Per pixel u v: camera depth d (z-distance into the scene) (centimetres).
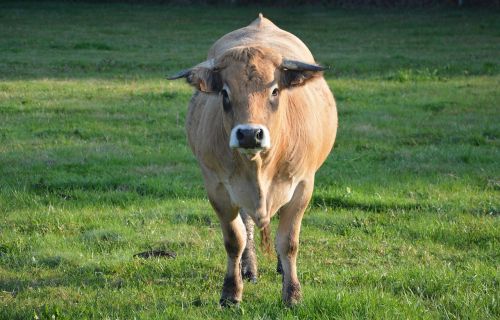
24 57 3291
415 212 1366
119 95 2466
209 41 3909
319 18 4731
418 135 1948
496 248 1188
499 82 2720
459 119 2119
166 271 1111
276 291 1034
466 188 1497
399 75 2825
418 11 4934
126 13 4909
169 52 3534
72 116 2131
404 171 1625
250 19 4709
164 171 1627
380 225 1305
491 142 1875
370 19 4647
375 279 1051
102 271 1114
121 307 976
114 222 1321
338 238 1250
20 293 1033
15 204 1409
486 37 3919
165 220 1335
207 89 855
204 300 997
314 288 1012
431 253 1183
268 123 834
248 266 1095
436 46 3672
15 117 2109
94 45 3631
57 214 1351
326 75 2920
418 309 924
